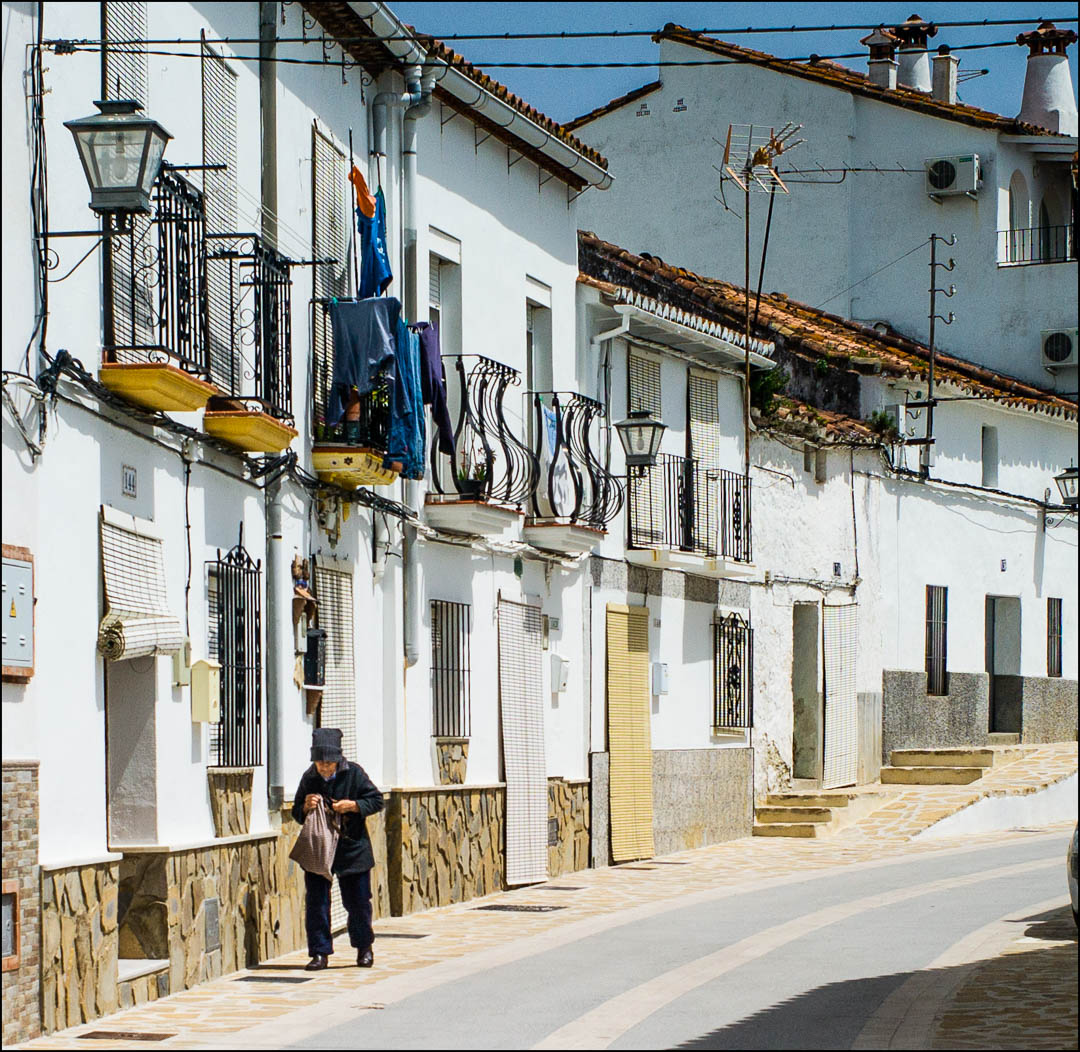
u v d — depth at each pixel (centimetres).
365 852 1664
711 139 4328
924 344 4216
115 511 1435
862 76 4328
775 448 3281
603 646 2736
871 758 3531
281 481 1814
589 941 1817
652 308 2756
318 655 1864
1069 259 4297
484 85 2322
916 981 1514
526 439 2541
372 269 1988
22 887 1238
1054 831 3191
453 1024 1305
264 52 1834
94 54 1420
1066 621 4256
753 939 1823
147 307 1506
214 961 1577
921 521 3747
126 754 1509
